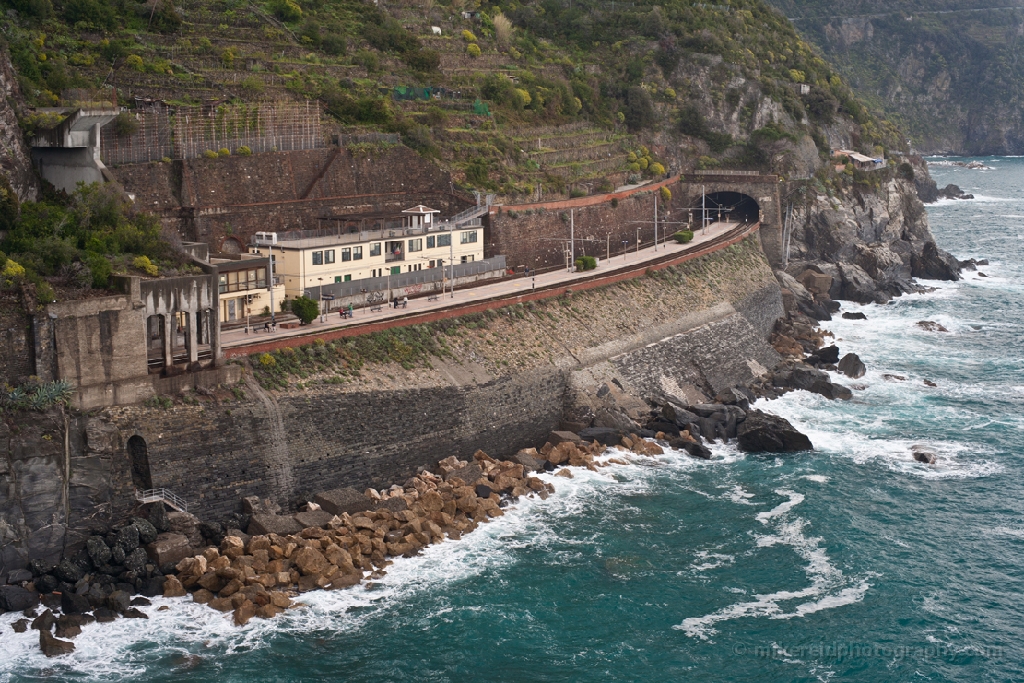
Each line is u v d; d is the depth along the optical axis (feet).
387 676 260.01
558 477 375.86
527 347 427.74
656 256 581.94
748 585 308.19
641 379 462.19
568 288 476.13
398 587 298.97
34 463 279.08
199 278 318.04
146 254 342.23
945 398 483.51
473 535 330.54
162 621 274.36
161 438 302.66
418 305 430.20
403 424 361.30
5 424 275.80
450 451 376.48
